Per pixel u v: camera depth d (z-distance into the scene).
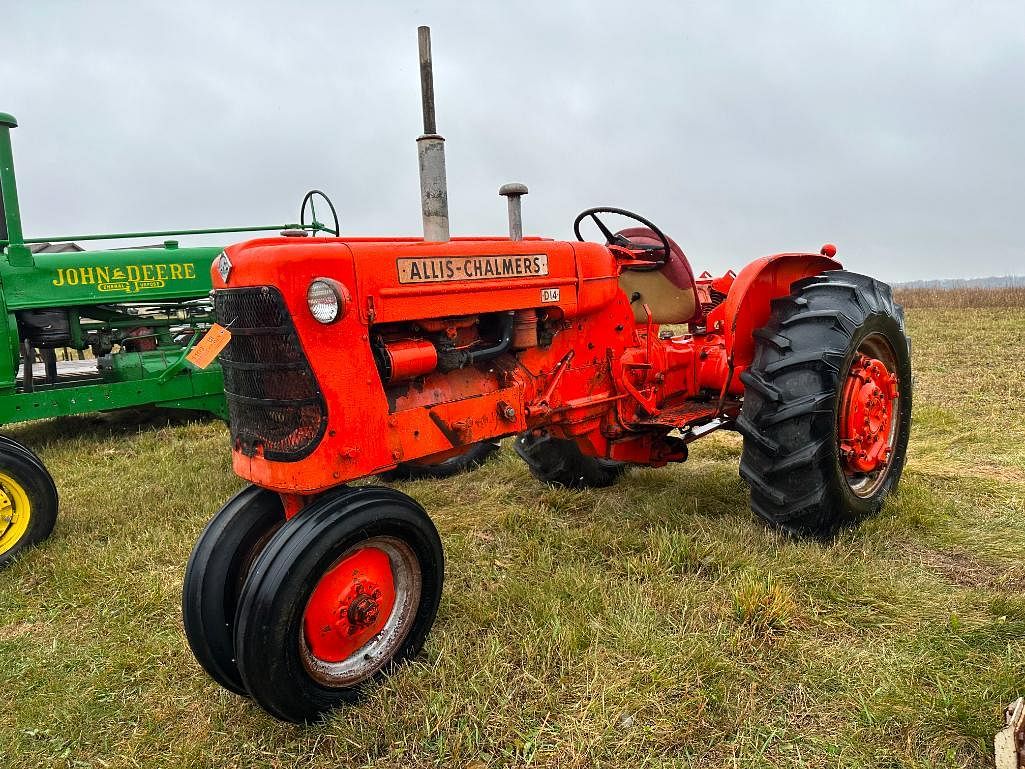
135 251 5.97
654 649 2.38
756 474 3.20
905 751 1.95
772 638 2.47
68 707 2.36
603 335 3.37
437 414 2.55
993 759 1.91
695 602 2.71
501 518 3.75
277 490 2.25
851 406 3.23
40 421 7.22
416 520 2.37
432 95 2.54
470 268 2.64
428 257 2.48
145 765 2.10
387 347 2.41
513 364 2.98
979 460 4.42
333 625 2.20
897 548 3.13
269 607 1.98
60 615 3.05
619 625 2.56
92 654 2.70
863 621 2.56
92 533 3.94
